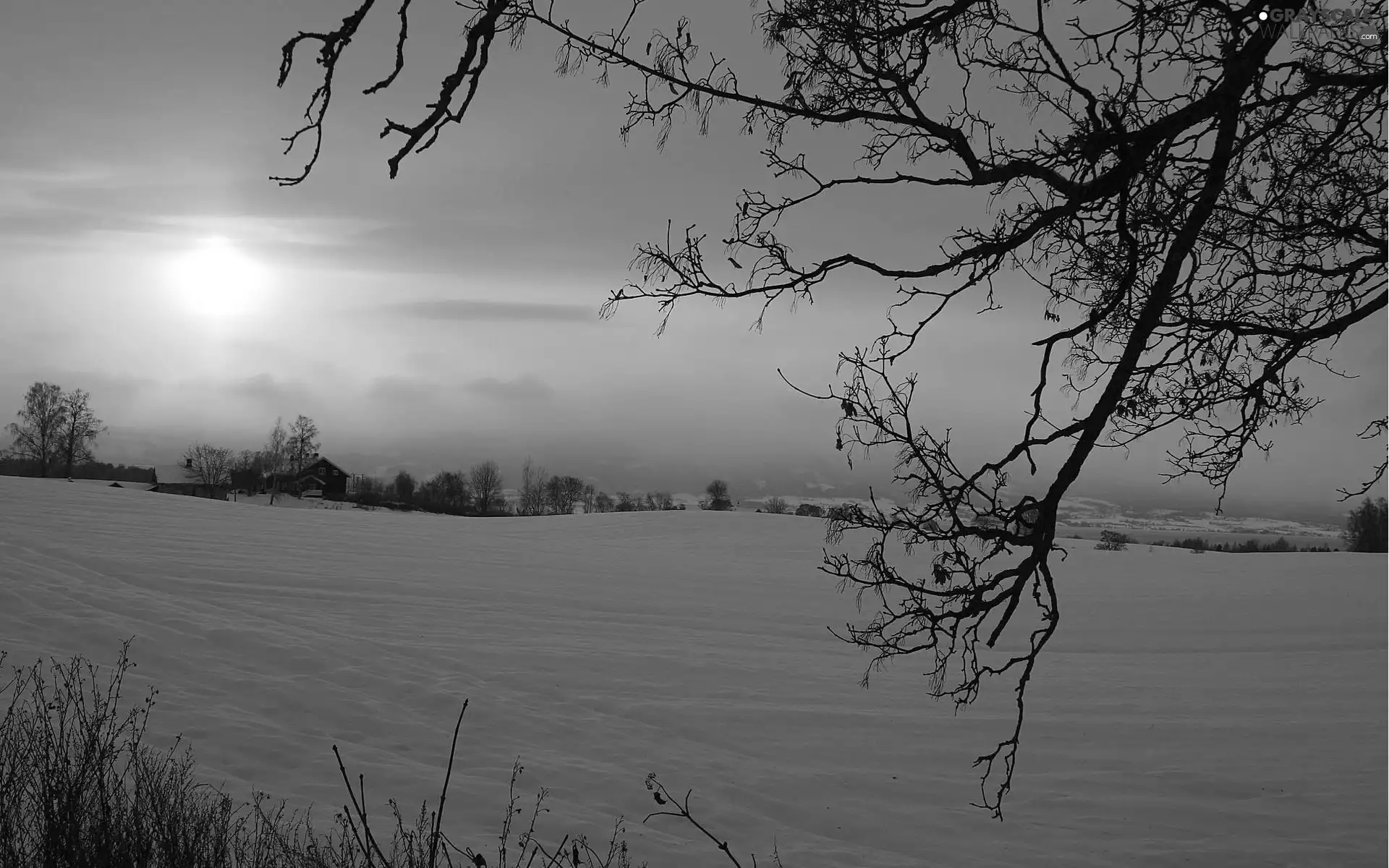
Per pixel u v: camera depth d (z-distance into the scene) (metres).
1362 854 16.23
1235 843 16.62
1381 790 19.31
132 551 38.44
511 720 21.02
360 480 125.81
